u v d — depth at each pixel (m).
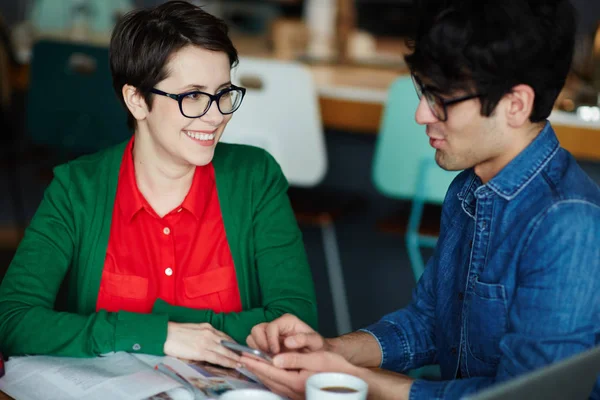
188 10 1.50
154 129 1.54
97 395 1.25
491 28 1.13
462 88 1.17
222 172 1.69
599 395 1.21
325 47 3.93
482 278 1.29
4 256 3.52
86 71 3.16
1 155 3.71
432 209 3.26
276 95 2.91
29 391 1.28
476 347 1.33
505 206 1.27
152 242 1.62
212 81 1.50
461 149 1.23
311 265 3.82
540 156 1.24
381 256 3.89
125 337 1.42
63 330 1.44
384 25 4.95
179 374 1.34
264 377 1.30
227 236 1.67
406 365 1.53
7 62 3.38
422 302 1.56
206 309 1.58
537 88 1.16
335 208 3.21
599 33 3.02
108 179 1.64
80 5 4.24
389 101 2.78
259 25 5.21
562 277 1.17
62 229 1.63
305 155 2.98
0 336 1.51
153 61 1.48
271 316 1.59
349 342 1.47
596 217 1.17
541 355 1.17
